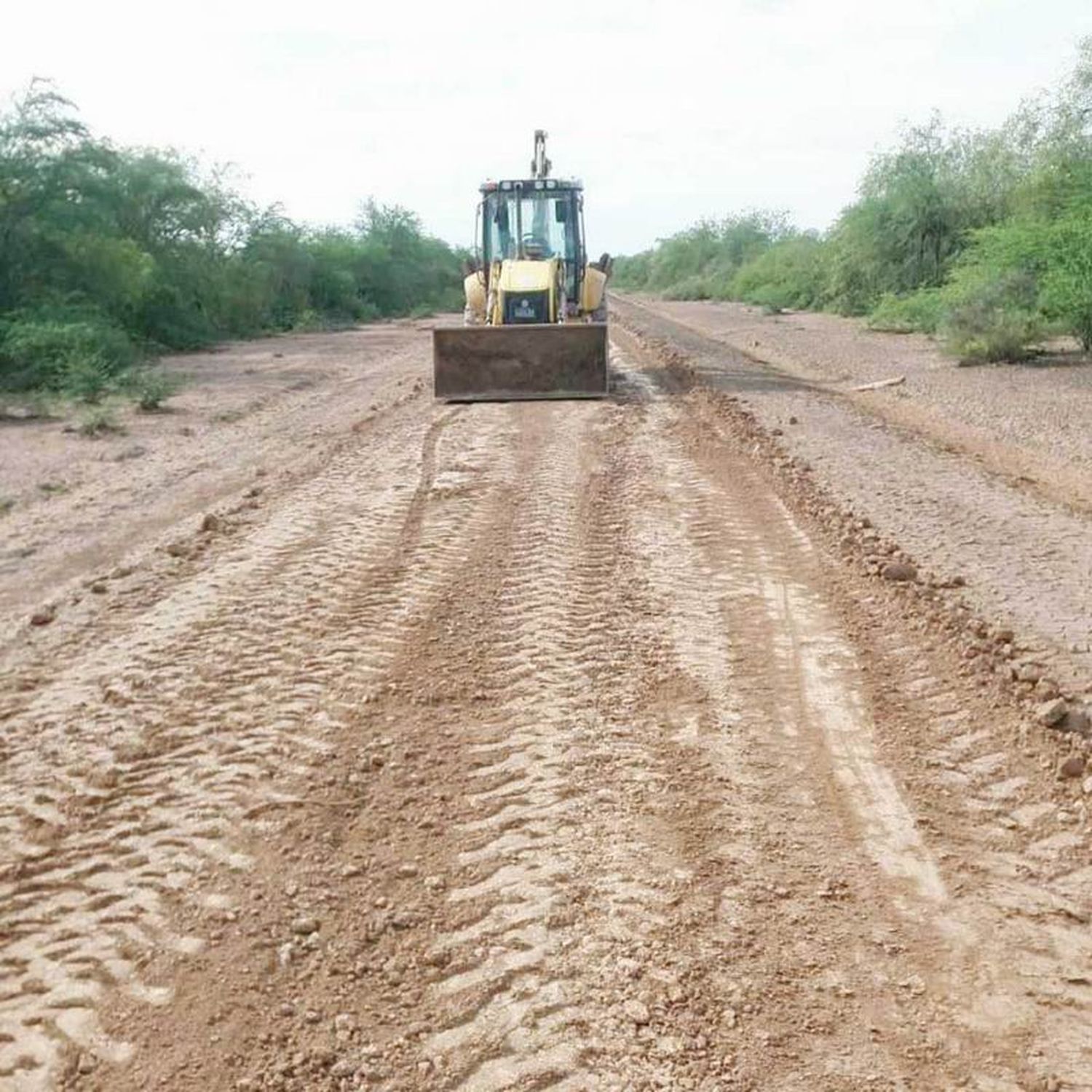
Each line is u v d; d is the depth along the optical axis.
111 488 12.62
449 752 5.85
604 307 20.88
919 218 40.09
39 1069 3.73
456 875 4.77
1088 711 6.13
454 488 11.66
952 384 20.64
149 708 6.43
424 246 77.81
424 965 4.21
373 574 8.82
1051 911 4.52
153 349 31.52
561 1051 3.76
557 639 7.34
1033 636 7.27
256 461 14.01
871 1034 3.85
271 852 4.95
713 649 7.16
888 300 36.62
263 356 31.05
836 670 6.80
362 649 7.26
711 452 13.27
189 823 5.19
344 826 5.16
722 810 5.26
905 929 4.41
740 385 20.50
